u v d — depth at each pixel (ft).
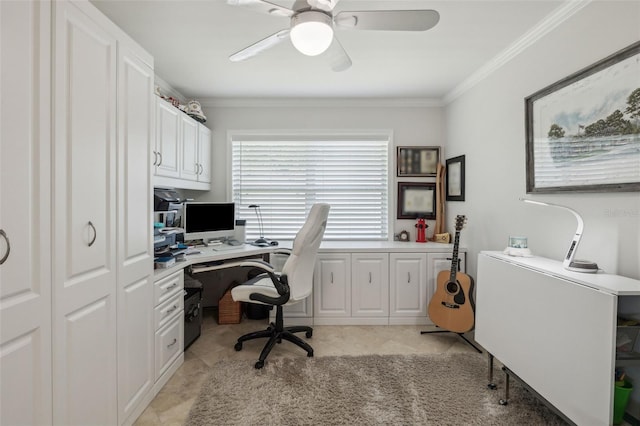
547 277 4.42
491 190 7.79
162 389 5.94
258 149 10.96
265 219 11.03
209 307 10.82
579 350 3.88
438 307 8.30
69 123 3.67
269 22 5.94
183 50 7.04
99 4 5.35
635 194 4.27
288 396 5.72
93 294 4.09
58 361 3.52
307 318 9.18
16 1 3.01
